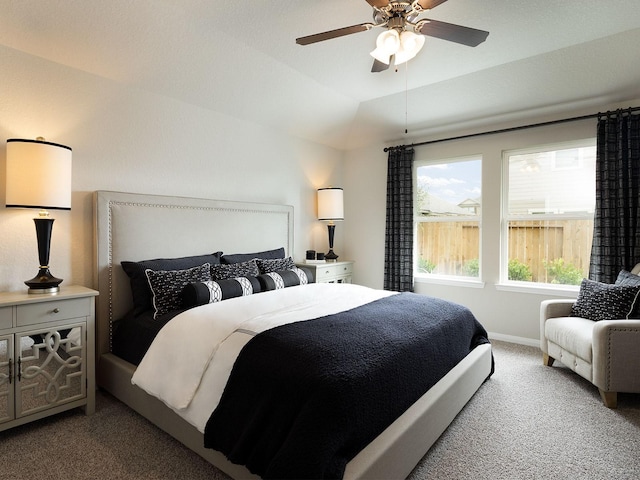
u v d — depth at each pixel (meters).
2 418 1.92
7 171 2.10
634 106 3.16
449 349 2.24
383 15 1.93
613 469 1.73
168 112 3.06
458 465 1.76
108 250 2.63
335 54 3.00
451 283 4.15
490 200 3.90
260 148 3.87
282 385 1.43
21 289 2.33
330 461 1.27
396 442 1.51
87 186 2.61
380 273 4.72
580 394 2.53
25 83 2.32
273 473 1.27
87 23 2.31
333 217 4.36
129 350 2.39
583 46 2.81
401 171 4.38
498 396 2.50
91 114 2.62
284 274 3.24
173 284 2.54
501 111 3.65
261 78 3.25
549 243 3.65
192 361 1.81
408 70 3.26
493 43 2.79
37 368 2.04
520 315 3.72
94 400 2.27
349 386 1.41
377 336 1.82
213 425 1.57
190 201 3.13
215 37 2.70
